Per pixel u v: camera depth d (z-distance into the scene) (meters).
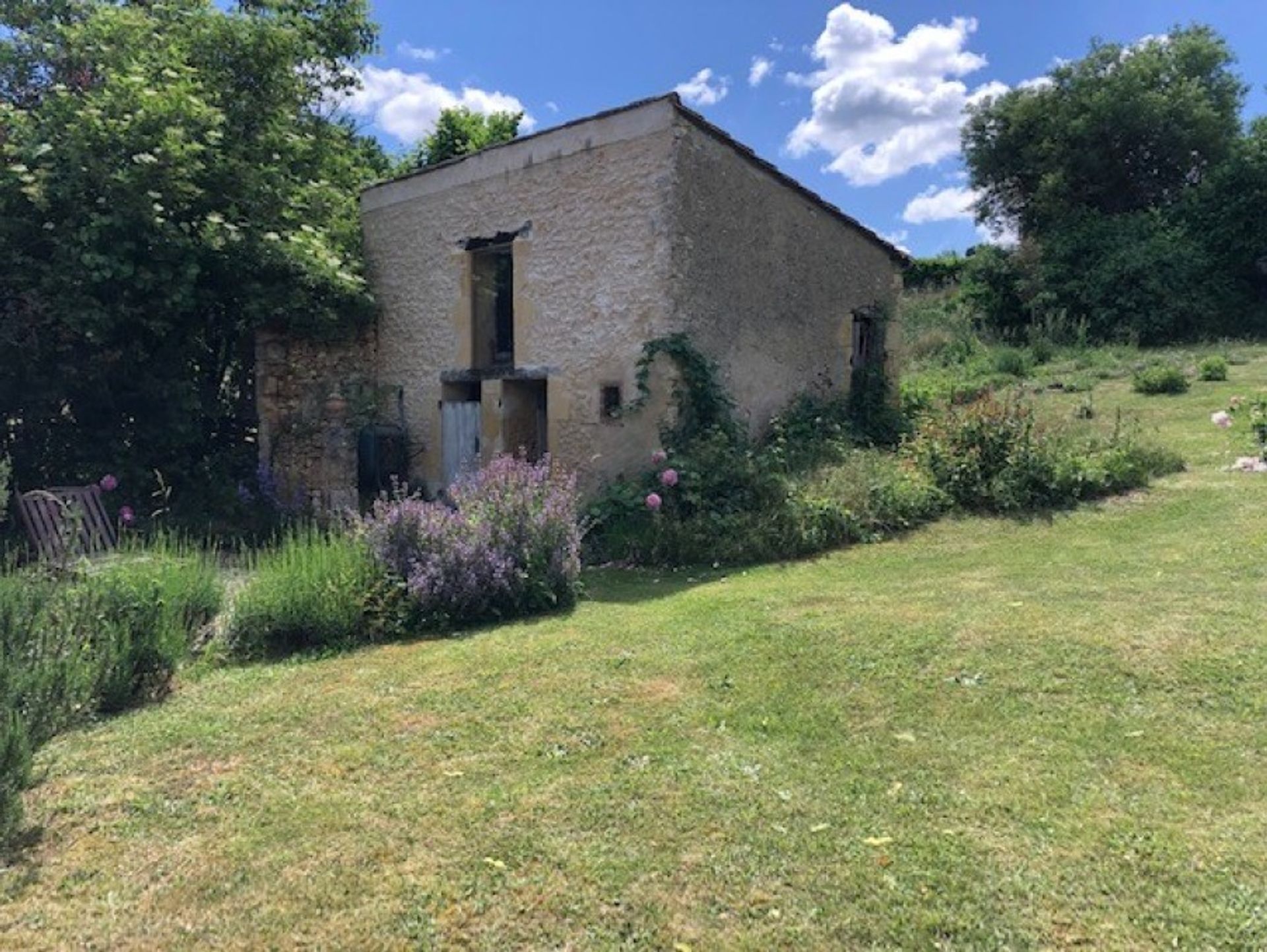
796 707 3.62
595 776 3.08
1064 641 4.10
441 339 9.88
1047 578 5.41
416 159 16.81
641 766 3.14
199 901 2.42
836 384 10.66
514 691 3.95
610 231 8.30
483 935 2.24
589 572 6.89
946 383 15.08
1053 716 3.37
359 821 2.82
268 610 4.94
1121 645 3.99
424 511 5.69
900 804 2.80
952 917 2.23
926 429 8.70
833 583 5.80
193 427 9.00
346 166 12.07
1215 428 9.98
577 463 8.64
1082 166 22.86
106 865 2.61
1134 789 2.81
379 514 5.72
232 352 10.01
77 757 3.38
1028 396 13.72
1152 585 5.01
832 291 10.52
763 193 9.23
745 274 8.96
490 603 5.41
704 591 5.84
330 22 12.42
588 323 8.50
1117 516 6.98
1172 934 2.13
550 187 8.79
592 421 8.51
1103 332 19.44
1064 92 23.75
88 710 3.76
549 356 8.84
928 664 3.99
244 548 7.31
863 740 3.28
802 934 2.20
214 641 4.86
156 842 2.74
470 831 2.73
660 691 3.87
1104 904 2.26
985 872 2.42
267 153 9.73
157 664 4.16
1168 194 22.66
